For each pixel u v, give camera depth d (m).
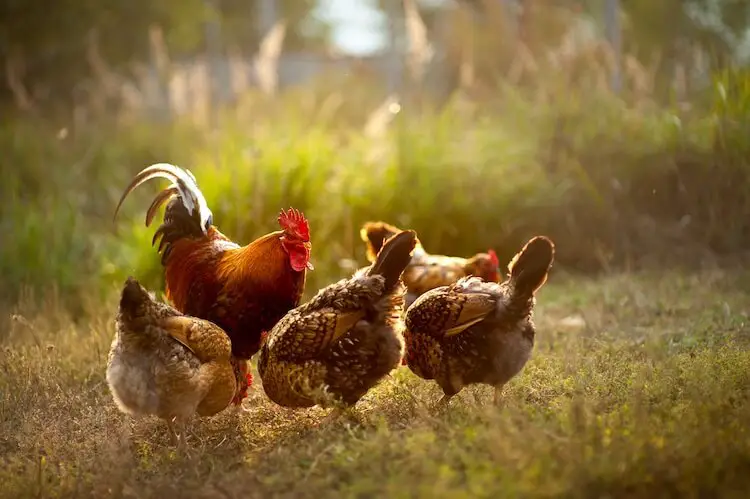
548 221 12.43
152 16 25.33
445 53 22.27
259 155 12.25
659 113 13.41
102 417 6.56
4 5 22.86
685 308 9.10
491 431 4.78
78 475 5.29
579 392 6.06
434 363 6.10
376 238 8.62
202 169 12.55
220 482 4.92
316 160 12.49
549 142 13.26
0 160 15.70
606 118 13.20
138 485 5.13
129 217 14.26
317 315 5.86
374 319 5.87
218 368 5.83
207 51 28.92
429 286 7.88
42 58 23.16
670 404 5.50
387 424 5.67
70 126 19.56
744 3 26.19
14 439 6.27
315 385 5.88
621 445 4.50
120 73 24.81
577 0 23.08
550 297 10.54
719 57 14.91
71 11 23.38
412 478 4.38
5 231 12.55
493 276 8.15
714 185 12.01
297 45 42.38
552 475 4.28
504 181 12.67
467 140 13.55
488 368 5.94
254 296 6.51
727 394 5.43
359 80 25.05
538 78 14.95
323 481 4.59
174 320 5.66
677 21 24.92
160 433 6.30
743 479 4.25
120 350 5.55
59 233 12.44
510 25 21.75
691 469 4.27
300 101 17.64
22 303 10.34
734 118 12.16
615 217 12.31
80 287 11.55
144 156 18.45
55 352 8.06
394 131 13.41
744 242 11.80
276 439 5.91
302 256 6.54
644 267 11.65
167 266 7.00
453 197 12.35
